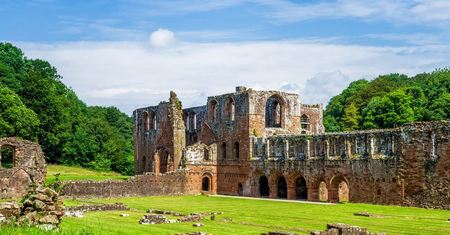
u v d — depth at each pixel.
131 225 40.28
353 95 145.00
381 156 63.47
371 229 40.31
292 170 74.56
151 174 79.88
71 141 118.94
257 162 80.12
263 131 82.81
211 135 88.94
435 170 58.41
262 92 83.19
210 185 86.31
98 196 74.06
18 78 111.50
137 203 65.06
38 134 106.12
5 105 90.62
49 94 108.12
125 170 127.00
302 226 42.41
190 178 84.00
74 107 131.62
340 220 46.62
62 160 116.00
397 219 47.44
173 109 91.75
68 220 40.50
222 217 48.72
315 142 71.94
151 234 35.06
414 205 59.84
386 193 62.66
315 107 96.88
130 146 143.62
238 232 38.16
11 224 28.47
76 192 72.38
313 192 71.56
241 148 82.94
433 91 111.88
